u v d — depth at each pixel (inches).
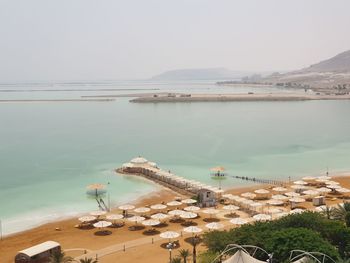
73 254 2466.8
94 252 2497.5
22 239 2783.0
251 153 5826.8
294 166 5068.9
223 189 4050.2
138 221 2906.0
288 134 7465.6
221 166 5014.8
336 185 3924.7
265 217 2827.3
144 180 4399.6
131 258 2394.2
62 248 2573.8
